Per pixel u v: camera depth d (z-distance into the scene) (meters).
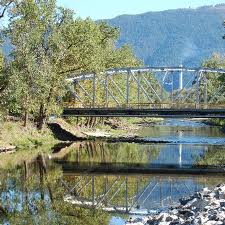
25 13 70.44
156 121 162.88
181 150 69.62
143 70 90.88
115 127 117.62
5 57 67.50
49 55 74.38
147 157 62.06
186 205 31.22
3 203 34.41
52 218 30.53
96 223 29.44
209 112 75.19
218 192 32.94
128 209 33.19
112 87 111.38
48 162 55.72
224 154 65.38
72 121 98.31
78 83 89.12
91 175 48.03
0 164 53.16
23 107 72.25
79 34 79.62
